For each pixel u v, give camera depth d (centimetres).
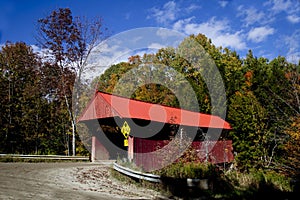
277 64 3084
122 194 1108
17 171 1506
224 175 1393
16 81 3488
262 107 2145
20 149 3331
